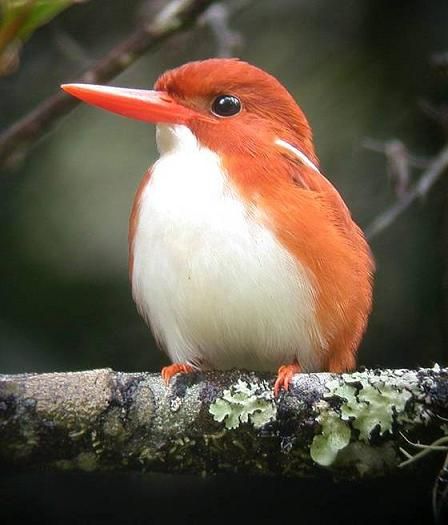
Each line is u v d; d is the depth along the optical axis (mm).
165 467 7445
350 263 8508
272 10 11688
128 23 11938
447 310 10109
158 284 8359
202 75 8758
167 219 8188
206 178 8266
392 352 10609
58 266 10719
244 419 7371
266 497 10227
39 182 10938
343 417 7309
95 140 11102
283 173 8352
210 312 8289
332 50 11508
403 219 10758
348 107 11336
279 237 8086
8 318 10633
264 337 8391
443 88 11438
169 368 7816
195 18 9031
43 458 7320
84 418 7262
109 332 10672
